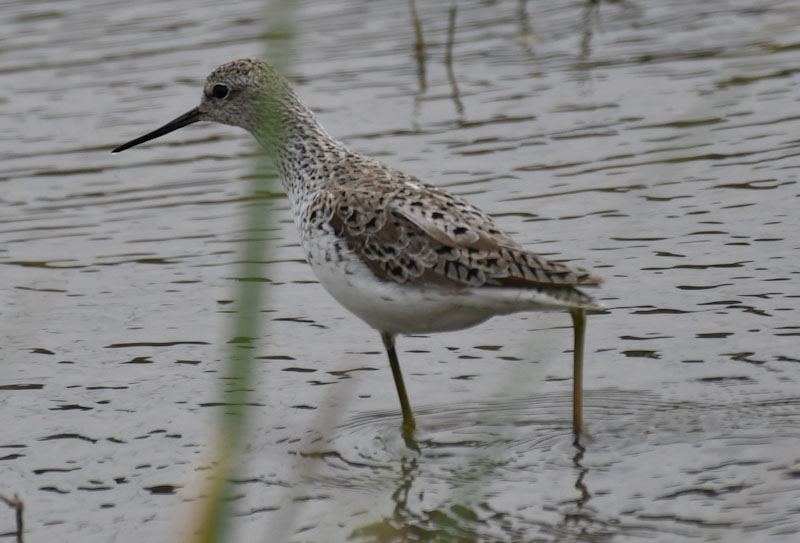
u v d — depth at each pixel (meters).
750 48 20.22
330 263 10.65
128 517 9.77
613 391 11.31
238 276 14.45
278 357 12.59
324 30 22.55
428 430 10.91
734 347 11.87
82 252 15.41
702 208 15.17
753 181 15.72
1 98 20.11
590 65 20.31
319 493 9.95
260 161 7.57
